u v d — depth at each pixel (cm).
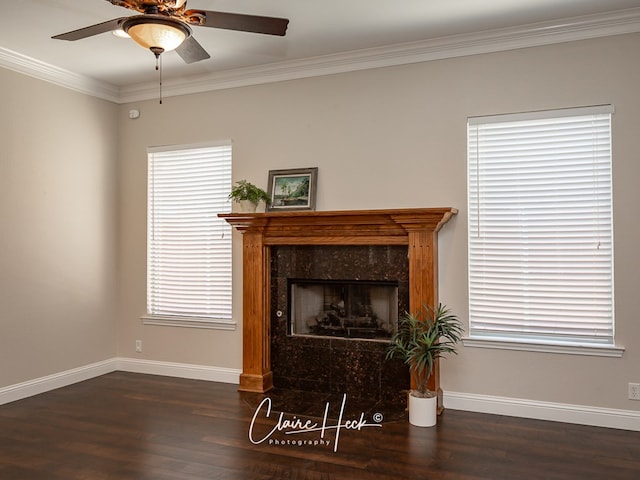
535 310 385
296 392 445
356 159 435
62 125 473
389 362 419
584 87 369
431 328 369
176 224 509
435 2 338
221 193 489
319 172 448
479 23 372
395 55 418
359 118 434
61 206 473
